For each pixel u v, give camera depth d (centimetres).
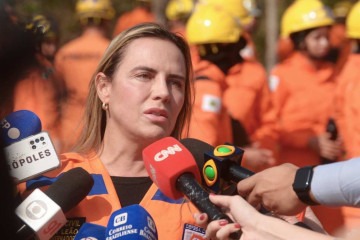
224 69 782
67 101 873
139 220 351
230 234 327
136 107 417
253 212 331
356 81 810
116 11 1401
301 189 326
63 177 388
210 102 706
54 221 375
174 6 1199
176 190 358
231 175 351
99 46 977
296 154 867
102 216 405
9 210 266
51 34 870
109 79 430
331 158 845
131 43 423
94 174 420
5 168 266
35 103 753
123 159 425
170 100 418
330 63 901
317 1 934
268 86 809
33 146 392
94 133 438
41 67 418
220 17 793
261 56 1409
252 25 1023
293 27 920
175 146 363
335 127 838
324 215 740
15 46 291
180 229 401
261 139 796
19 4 445
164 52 418
